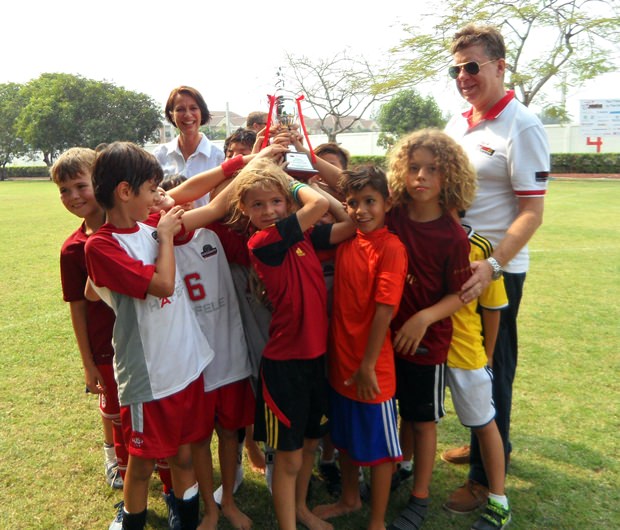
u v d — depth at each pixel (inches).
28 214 567.8
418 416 94.0
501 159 97.5
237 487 111.3
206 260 95.1
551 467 115.0
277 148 97.4
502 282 97.2
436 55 685.9
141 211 83.4
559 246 355.3
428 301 89.4
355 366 89.7
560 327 200.8
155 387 84.2
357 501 102.2
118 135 1568.7
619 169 1025.5
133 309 83.4
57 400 147.6
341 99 825.5
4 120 1576.0
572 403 142.7
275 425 88.2
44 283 273.0
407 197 89.7
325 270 99.9
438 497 107.4
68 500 106.0
